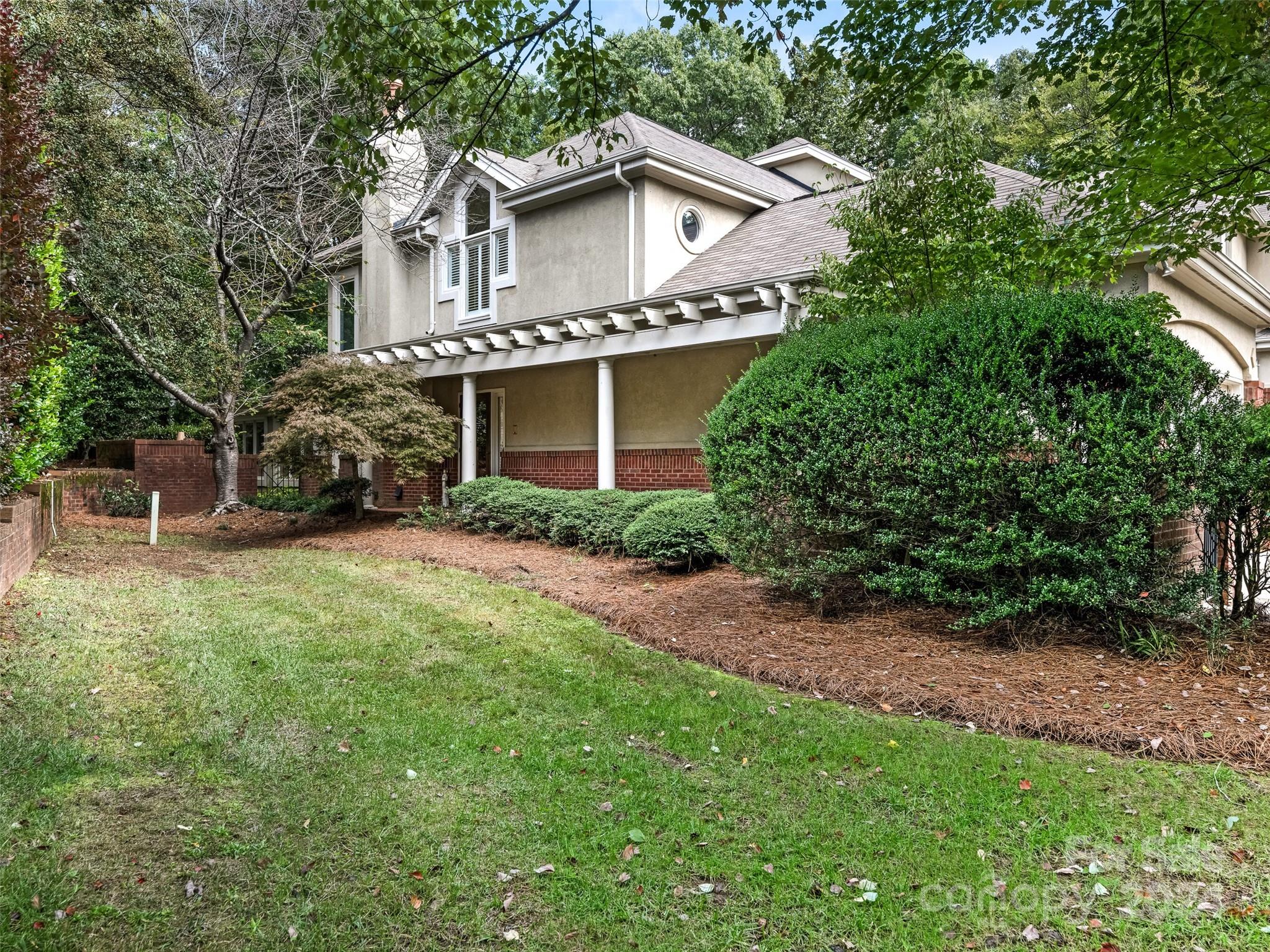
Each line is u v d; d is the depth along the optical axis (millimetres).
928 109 7242
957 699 4602
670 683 5270
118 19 12633
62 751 3891
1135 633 5316
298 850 3150
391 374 13367
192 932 2650
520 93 5031
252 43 15836
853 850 3164
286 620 6883
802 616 6523
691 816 3449
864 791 3648
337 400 12656
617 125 13375
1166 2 5148
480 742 4254
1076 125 18859
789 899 2859
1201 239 6672
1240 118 5438
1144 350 5109
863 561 6062
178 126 15531
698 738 4309
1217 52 5242
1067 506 4984
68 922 2641
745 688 5160
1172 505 4980
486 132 5266
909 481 5664
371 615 7109
